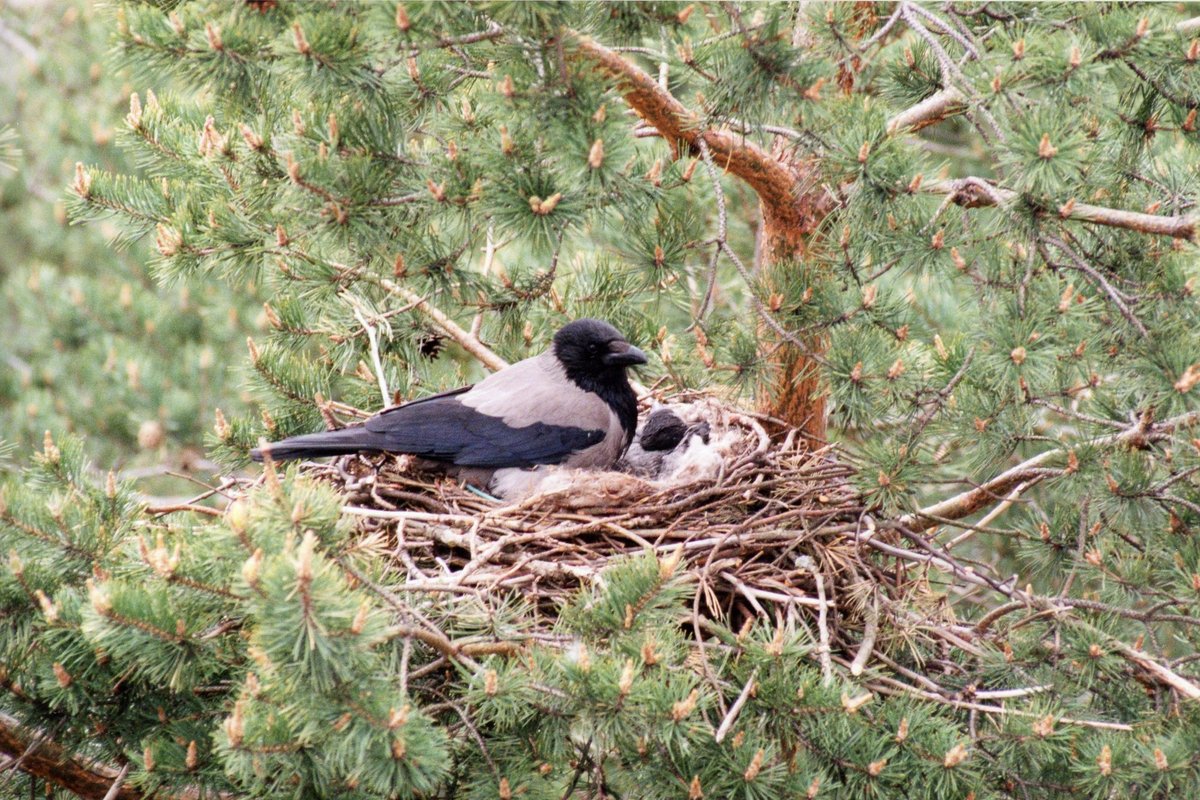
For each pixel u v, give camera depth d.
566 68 9.88
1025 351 10.13
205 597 8.73
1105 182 11.47
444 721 9.91
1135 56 10.36
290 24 9.89
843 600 11.60
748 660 9.59
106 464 20.36
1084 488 11.24
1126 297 10.63
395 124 10.71
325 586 7.57
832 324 11.73
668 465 13.91
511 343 15.35
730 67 10.20
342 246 11.38
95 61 22.81
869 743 9.46
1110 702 11.20
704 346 13.34
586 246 16.14
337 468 13.14
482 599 10.26
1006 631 11.52
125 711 10.24
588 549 11.41
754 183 12.53
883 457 11.33
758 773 9.06
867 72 12.30
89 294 21.30
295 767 8.34
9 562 9.93
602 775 10.02
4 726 10.84
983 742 10.47
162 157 14.09
